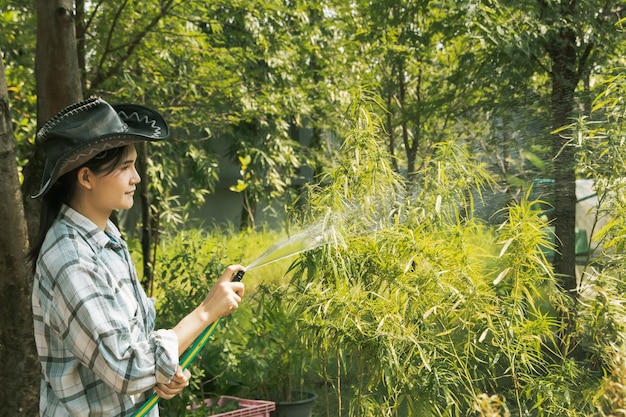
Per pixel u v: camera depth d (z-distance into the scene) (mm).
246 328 6234
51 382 2297
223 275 2506
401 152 8797
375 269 3762
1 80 3826
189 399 4895
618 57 5914
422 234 3748
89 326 2180
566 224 4641
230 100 7871
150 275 6703
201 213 18703
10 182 3867
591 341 3926
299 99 8898
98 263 2285
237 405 4938
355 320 3580
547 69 5754
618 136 3723
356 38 7652
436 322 3908
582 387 3826
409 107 7324
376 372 3814
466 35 6270
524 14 5750
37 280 2287
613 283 3756
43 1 4375
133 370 2197
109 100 7414
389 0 6781
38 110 4492
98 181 2318
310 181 4090
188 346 2375
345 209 3807
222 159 18703
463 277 3676
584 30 5797
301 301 3871
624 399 3139
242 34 7715
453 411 4156
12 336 3938
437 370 3695
